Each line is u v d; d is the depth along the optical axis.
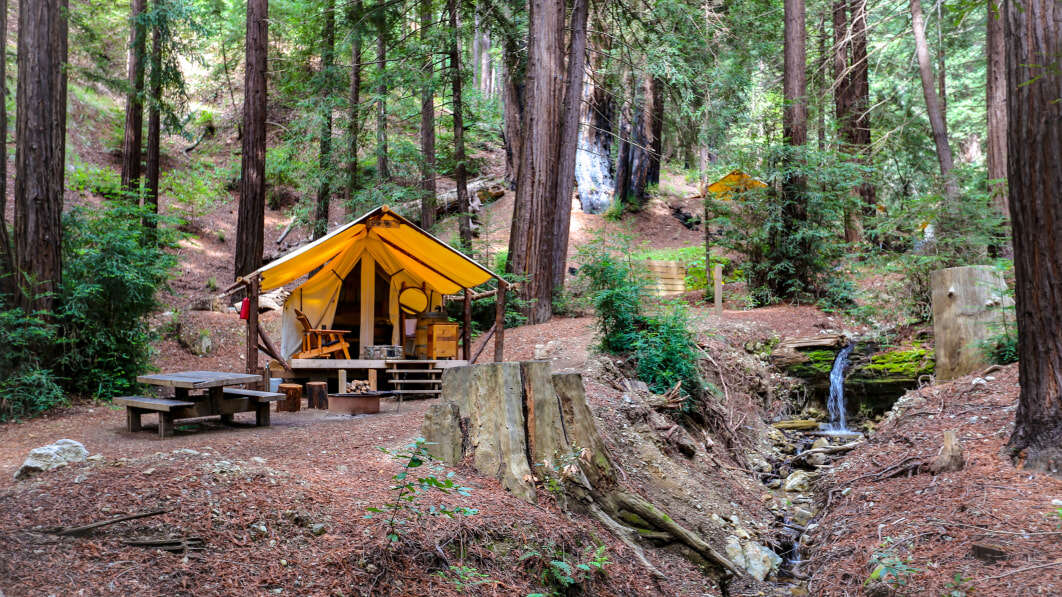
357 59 21.06
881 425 9.35
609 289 10.68
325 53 19.56
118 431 7.91
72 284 10.15
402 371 11.18
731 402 10.68
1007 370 8.73
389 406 10.35
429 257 11.62
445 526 4.82
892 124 22.31
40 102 9.88
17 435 7.73
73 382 10.14
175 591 3.63
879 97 24.08
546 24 15.34
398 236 11.39
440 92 23.22
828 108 22.70
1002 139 15.12
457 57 19.48
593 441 6.61
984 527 5.20
